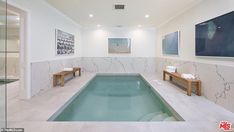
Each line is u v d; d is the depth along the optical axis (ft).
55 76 17.54
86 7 16.40
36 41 13.80
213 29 11.65
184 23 17.02
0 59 10.02
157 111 12.50
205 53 12.67
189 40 15.84
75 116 11.49
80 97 16.16
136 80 25.57
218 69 11.28
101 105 14.08
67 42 21.77
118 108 13.25
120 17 20.72
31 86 13.08
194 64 14.78
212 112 9.95
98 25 27.30
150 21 23.16
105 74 28.96
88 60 29.78
